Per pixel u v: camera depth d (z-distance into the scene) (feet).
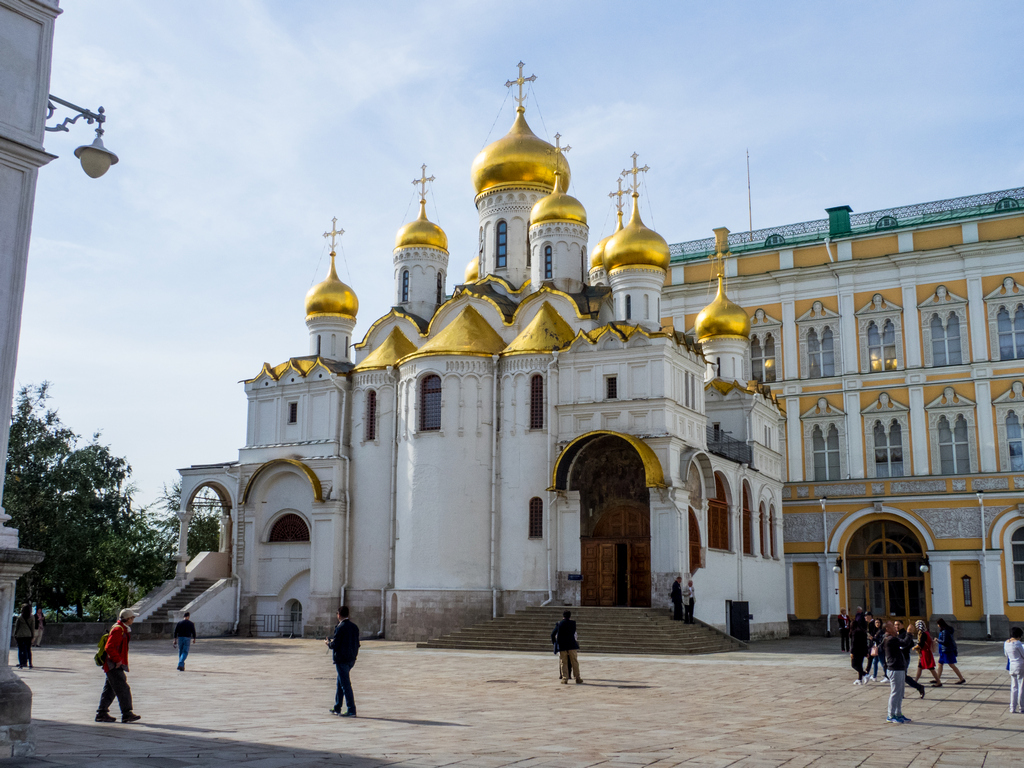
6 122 41.19
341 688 62.75
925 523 185.57
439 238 187.52
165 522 257.55
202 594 165.58
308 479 163.63
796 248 207.31
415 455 154.10
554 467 143.13
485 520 150.41
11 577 39.75
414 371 156.46
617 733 55.47
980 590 179.93
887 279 197.26
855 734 57.21
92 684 83.97
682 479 142.82
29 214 41.93
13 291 41.01
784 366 204.13
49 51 43.29
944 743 53.98
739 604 152.05
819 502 194.59
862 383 195.93
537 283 172.24
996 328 186.29
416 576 150.20
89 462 177.78
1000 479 180.86
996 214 188.85
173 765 41.98
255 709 65.82
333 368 171.94
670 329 150.82
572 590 143.84
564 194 174.91
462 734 53.98
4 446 40.34
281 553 169.48
